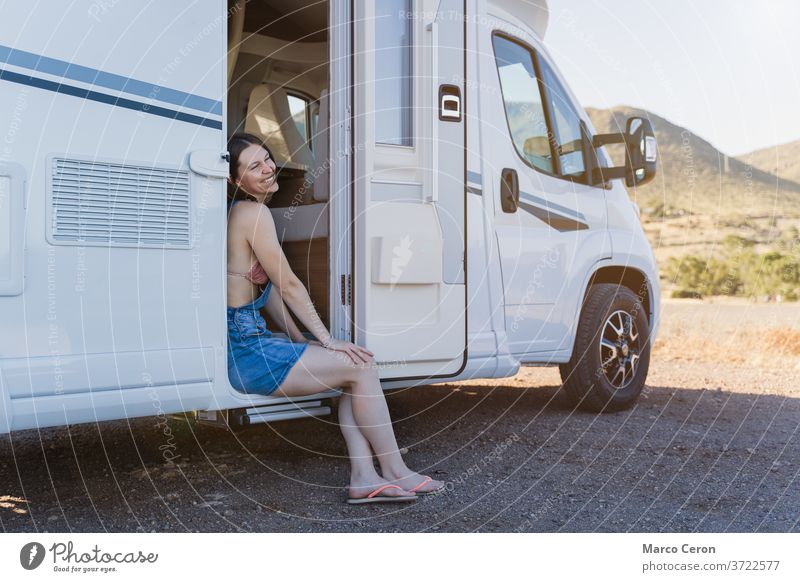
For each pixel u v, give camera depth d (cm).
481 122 376
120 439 387
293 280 299
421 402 485
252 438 390
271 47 415
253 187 307
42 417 244
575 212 439
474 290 367
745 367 694
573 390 453
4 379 236
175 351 271
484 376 374
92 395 253
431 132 338
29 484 314
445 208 345
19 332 239
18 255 238
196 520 278
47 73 244
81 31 251
